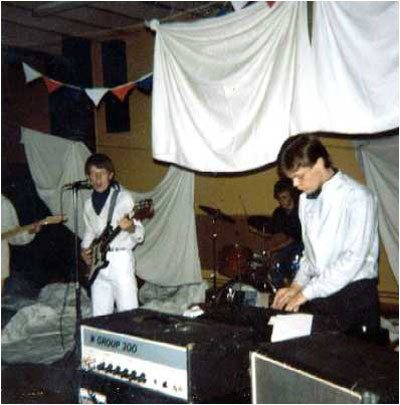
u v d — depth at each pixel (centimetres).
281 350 148
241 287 490
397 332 438
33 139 686
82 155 669
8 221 425
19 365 404
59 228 705
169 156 343
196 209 661
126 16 586
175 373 161
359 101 262
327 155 237
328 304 239
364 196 231
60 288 622
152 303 577
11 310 578
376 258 241
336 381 128
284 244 496
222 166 320
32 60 698
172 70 337
